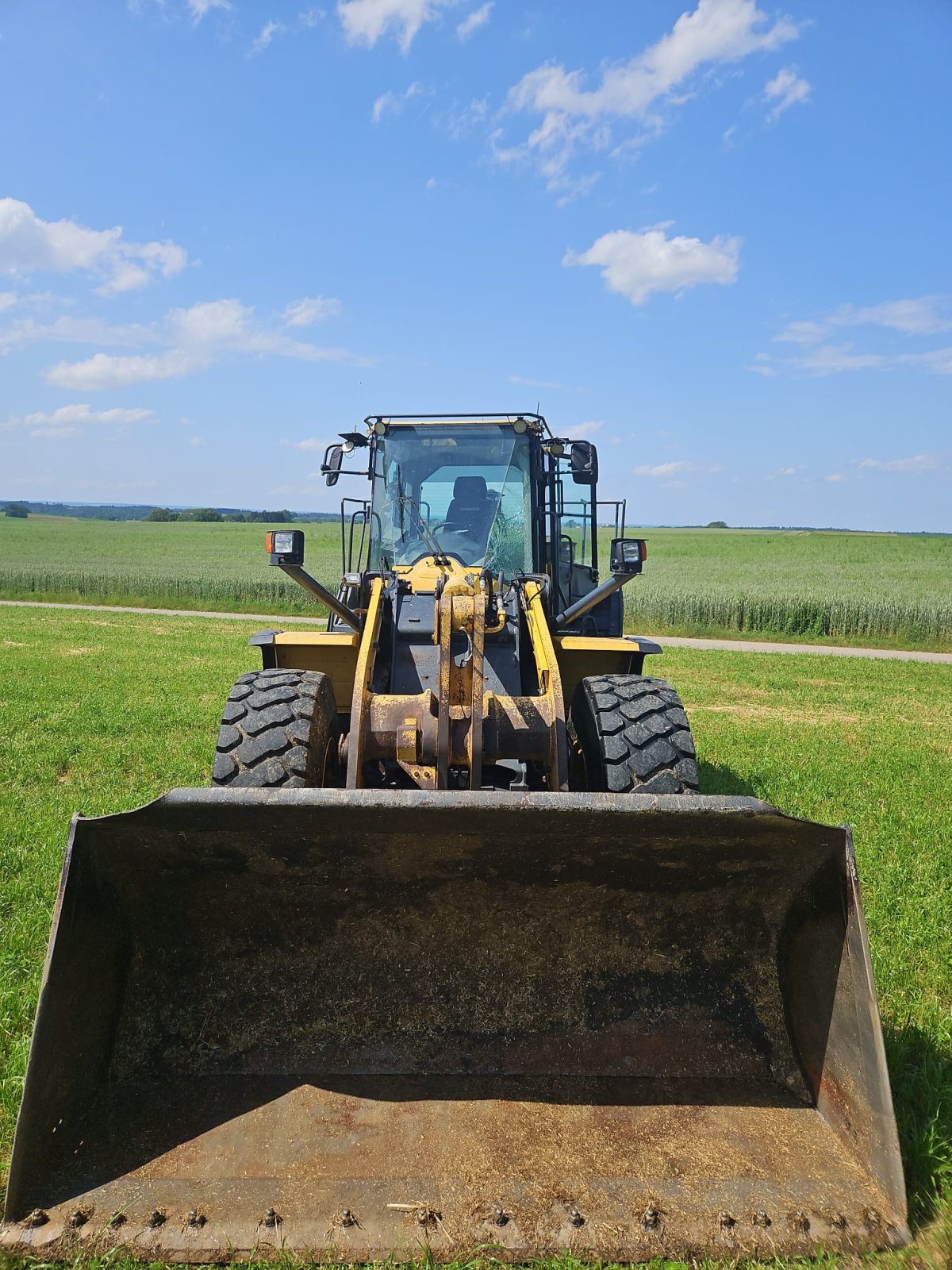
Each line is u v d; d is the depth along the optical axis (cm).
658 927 327
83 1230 246
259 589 3388
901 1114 307
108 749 849
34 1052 258
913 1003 392
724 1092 299
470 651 397
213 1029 310
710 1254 246
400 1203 255
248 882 314
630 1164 270
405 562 574
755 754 895
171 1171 264
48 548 6594
